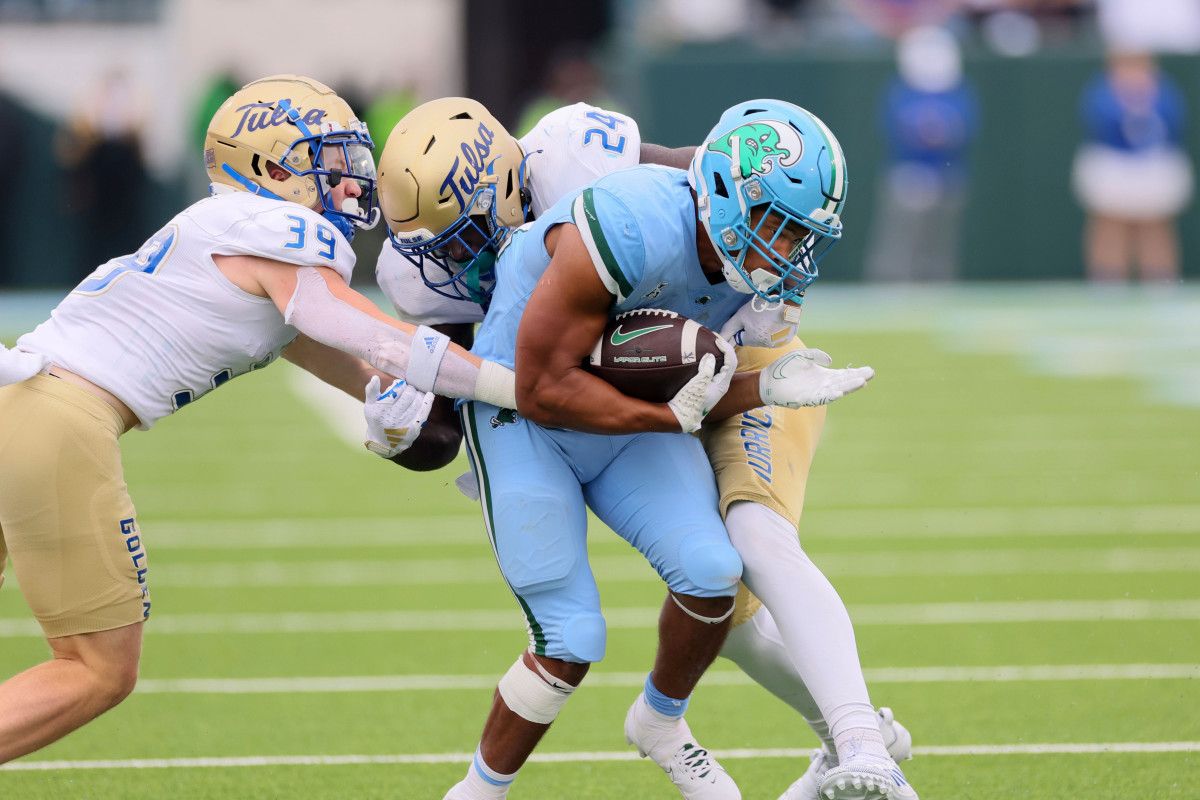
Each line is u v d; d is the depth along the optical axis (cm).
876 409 3834
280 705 1794
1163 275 5700
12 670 1914
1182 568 2388
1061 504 2836
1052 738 1641
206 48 5800
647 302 1253
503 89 6075
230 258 1270
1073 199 5728
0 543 1329
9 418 1236
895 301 5591
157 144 5778
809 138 1211
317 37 5891
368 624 2145
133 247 5762
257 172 1313
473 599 2275
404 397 1255
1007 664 1920
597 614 1272
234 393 4306
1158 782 1497
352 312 1257
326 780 1535
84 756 1614
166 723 1728
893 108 5491
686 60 5494
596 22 6197
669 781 1536
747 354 1380
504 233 1324
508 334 1284
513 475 1279
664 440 1306
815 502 2884
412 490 3050
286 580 2386
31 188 5700
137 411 1269
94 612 1253
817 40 5925
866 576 2364
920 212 5581
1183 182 5669
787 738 1680
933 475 3098
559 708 1288
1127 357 4516
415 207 1287
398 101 5491
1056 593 2252
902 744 1403
